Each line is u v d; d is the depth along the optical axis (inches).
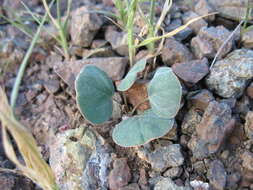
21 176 3.8
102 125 3.8
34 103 4.4
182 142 3.6
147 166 3.5
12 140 4.2
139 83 3.8
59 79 4.4
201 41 4.0
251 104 3.8
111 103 3.6
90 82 3.4
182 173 3.5
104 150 3.7
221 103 3.5
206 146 3.4
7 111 2.5
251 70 3.6
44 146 4.0
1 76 4.7
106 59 4.0
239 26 4.0
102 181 3.5
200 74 3.7
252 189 3.3
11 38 4.9
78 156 3.6
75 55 4.5
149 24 3.9
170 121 3.3
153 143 3.6
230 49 3.9
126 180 3.5
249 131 3.5
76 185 3.5
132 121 3.4
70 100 4.2
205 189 3.3
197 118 3.6
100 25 4.5
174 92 3.2
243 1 4.3
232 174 3.4
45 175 3.0
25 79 4.6
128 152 3.6
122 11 4.0
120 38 4.3
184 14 4.6
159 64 4.1
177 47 4.0
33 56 4.7
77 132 3.8
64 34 4.3
